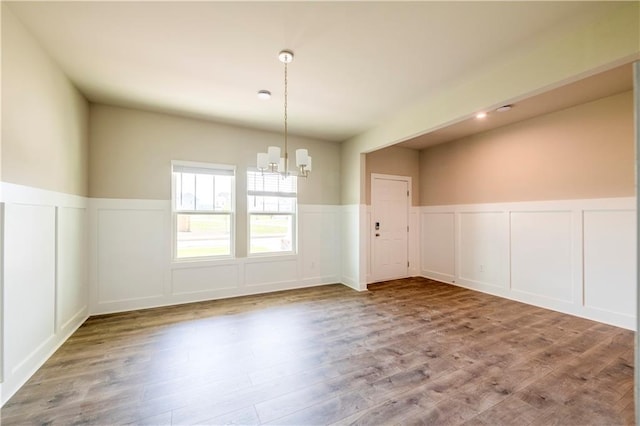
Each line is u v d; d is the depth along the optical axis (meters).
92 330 3.01
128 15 1.98
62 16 1.98
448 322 3.27
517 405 1.86
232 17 2.00
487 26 2.10
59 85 2.65
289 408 1.83
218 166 4.21
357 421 1.72
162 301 3.84
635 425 1.63
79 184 3.15
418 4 1.88
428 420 1.72
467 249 4.89
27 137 2.14
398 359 2.44
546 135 3.82
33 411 1.79
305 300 4.12
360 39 2.26
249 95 3.27
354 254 4.86
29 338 2.17
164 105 3.56
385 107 3.61
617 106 3.20
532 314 3.54
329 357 2.47
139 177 3.71
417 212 5.81
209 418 1.74
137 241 3.70
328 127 4.41
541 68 2.36
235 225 4.34
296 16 2.00
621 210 3.15
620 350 2.58
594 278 3.35
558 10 1.93
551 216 3.77
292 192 4.83
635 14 1.85
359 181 4.78
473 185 4.80
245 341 2.78
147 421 1.71
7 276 1.91
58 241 2.63
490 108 2.80
